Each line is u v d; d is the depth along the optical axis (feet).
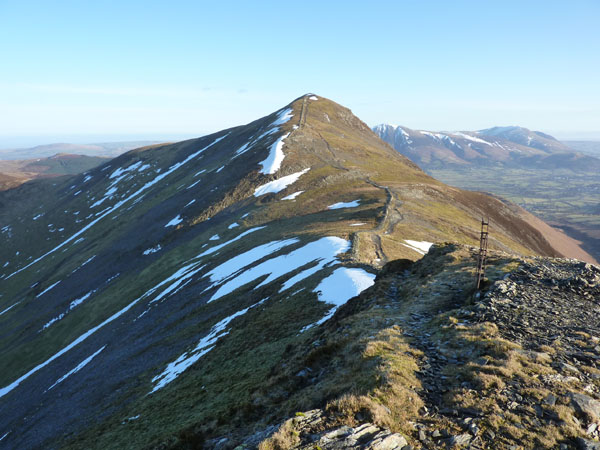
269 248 202.39
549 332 47.42
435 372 40.19
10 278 411.54
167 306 193.77
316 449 28.96
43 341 244.22
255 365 77.87
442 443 29.04
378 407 32.99
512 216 379.35
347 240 171.63
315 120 556.92
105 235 408.05
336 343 54.39
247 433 39.63
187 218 350.02
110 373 147.43
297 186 343.05
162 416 78.89
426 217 250.78
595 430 29.53
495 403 33.27
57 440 112.98
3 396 193.06
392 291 78.79
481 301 57.93
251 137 545.44
